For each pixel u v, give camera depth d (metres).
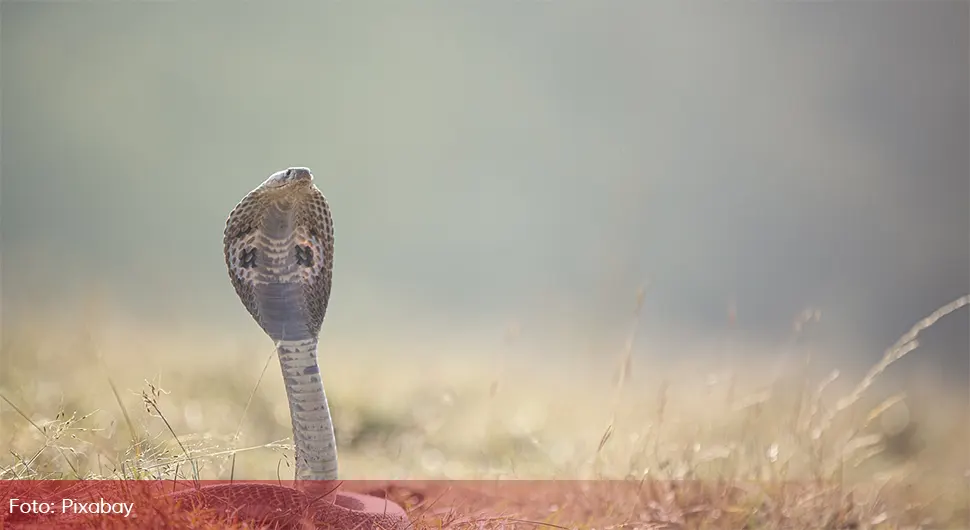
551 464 18.91
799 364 21.81
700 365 31.38
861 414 22.67
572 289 83.25
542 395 27.78
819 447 16.95
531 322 45.94
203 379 25.16
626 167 123.19
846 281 108.31
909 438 26.12
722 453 16.50
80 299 41.28
